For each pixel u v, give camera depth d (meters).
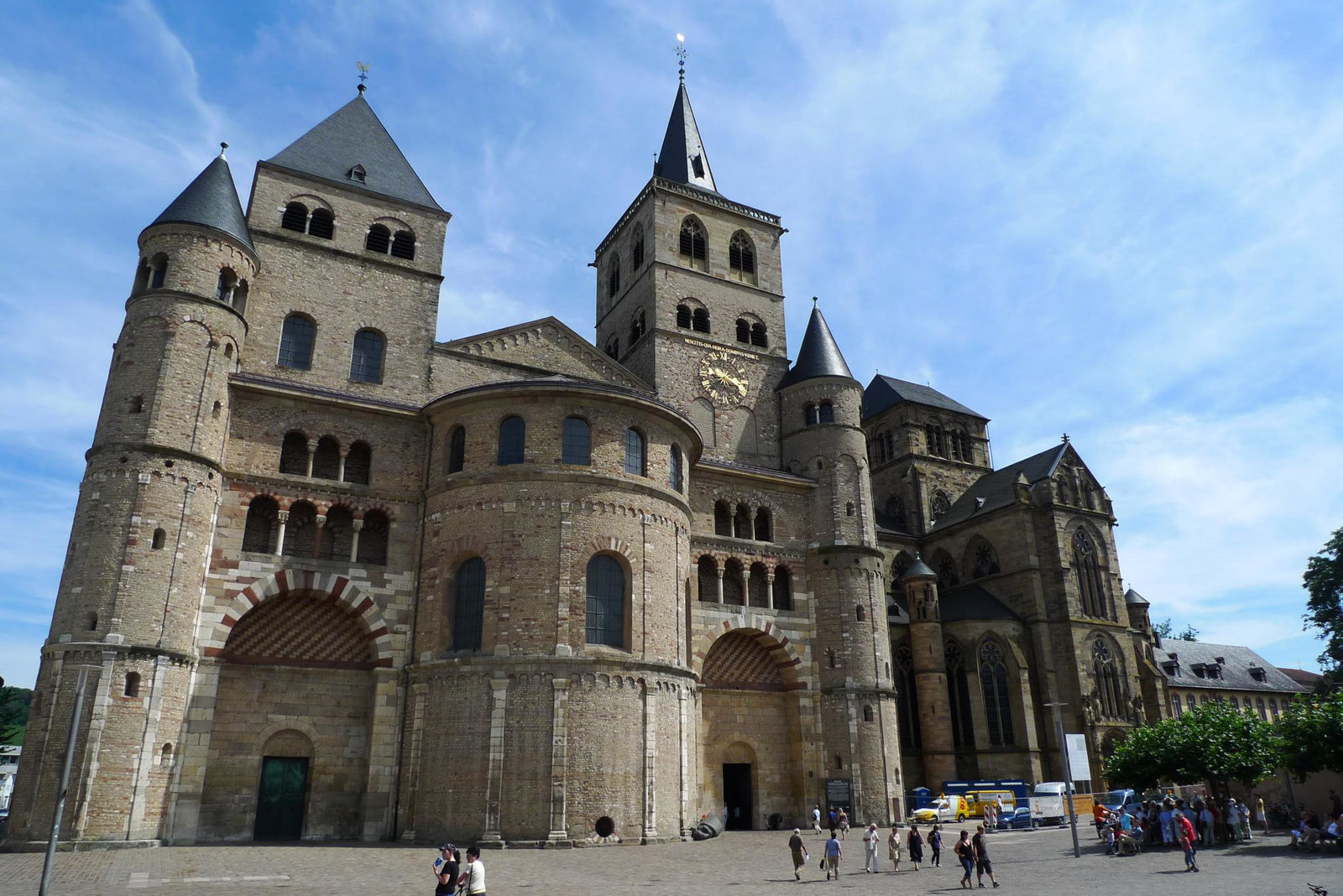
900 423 90.00
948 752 63.44
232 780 39.03
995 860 38.00
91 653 35.31
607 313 76.62
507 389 44.56
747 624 53.19
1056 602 71.00
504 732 39.00
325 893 24.72
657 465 46.78
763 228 73.75
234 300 44.97
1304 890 26.23
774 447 64.75
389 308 51.56
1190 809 44.38
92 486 38.22
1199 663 99.38
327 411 45.53
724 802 50.28
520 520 42.47
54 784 33.97
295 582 41.91
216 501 41.12
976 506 79.25
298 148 53.97
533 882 28.27
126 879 27.08
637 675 41.69
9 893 23.83
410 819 39.53
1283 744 43.03
